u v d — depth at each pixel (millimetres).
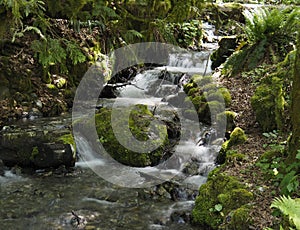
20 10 5316
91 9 5707
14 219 3498
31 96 6473
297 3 8898
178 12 6488
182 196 3980
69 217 3539
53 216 3562
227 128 5129
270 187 3412
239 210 3129
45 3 5262
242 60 6711
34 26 5688
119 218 3553
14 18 5133
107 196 3988
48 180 4344
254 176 3656
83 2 5316
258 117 4836
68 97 6945
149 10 6402
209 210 3422
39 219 3508
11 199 3865
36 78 6766
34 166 4602
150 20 6672
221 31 11461
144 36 6977
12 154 4586
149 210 3719
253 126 5000
